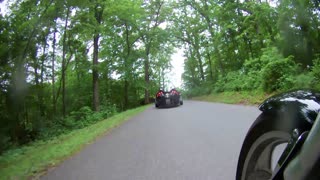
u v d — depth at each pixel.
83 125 24.27
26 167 6.61
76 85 39.84
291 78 16.17
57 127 23.84
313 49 17.36
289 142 1.73
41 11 21.58
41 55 25.83
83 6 23.70
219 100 24.78
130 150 7.62
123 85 43.59
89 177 5.55
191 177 5.03
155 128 11.27
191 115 14.65
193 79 50.81
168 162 6.10
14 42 20.38
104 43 35.78
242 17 31.70
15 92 20.67
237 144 7.08
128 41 38.12
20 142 20.33
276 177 1.66
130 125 13.11
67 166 6.52
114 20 33.94
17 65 20.64
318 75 15.08
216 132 8.96
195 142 7.80
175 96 23.84
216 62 43.91
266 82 18.58
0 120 20.19
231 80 30.66
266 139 2.07
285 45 17.81
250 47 32.69
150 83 43.06
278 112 1.93
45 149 9.33
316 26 16.77
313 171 1.38
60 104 37.47
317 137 1.40
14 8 20.73
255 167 2.26
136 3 35.09
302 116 1.72
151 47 43.53
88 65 31.56
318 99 1.77
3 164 7.75
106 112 27.02
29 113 23.78
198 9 40.38
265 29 25.23
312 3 16.44
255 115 11.67
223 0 31.73
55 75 30.94
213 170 5.29
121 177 5.38
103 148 8.24
